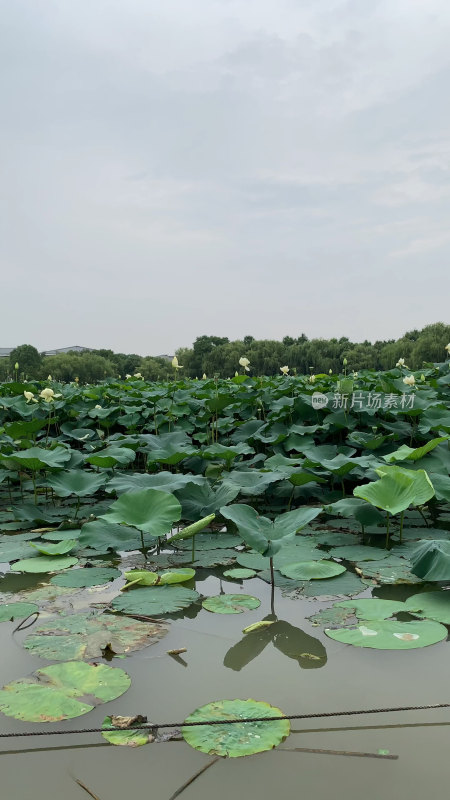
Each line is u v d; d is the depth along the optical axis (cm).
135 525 430
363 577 412
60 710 241
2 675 276
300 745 214
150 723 230
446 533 521
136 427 964
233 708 237
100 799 187
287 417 848
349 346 7131
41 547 483
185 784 194
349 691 253
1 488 811
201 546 507
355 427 808
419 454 566
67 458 615
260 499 694
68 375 7050
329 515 605
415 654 290
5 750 216
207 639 313
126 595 382
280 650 297
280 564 443
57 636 320
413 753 208
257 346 7975
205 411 919
